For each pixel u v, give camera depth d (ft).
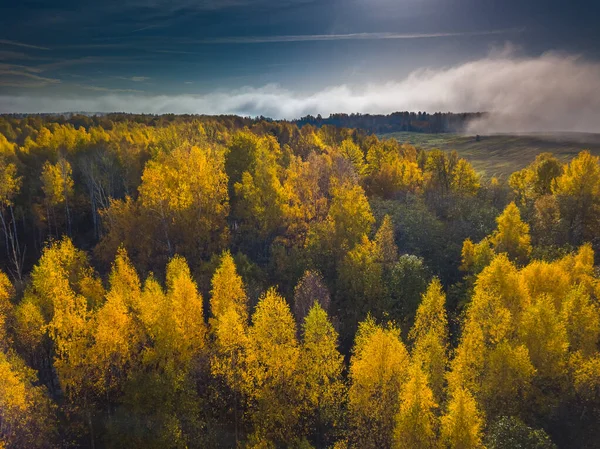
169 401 121.49
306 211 221.05
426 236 210.38
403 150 479.82
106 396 133.28
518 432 94.02
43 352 150.10
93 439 123.75
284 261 186.19
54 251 168.45
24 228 273.75
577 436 110.42
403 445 96.07
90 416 122.83
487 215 237.66
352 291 171.83
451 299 179.32
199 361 135.03
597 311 134.00
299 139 384.27
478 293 133.69
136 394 121.80
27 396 114.52
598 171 214.90
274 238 214.48
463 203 257.14
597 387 112.27
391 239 181.47
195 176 197.16
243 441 126.00
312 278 164.45
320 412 125.29
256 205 200.64
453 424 92.58
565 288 141.90
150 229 195.93
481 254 175.52
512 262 163.43
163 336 127.75
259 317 124.77
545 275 144.46
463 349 119.85
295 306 161.07
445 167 314.14
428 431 95.40
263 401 122.21
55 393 146.92
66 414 125.90
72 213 291.99
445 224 231.30
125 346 127.85
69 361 125.59
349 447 116.78
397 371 107.45
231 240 205.77
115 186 284.20
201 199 196.75
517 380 111.34
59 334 139.64
